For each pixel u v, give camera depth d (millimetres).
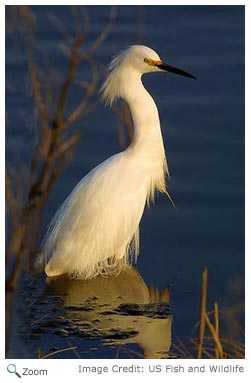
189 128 14484
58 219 11953
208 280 11391
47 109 9891
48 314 10688
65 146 8438
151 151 12188
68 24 16531
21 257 7047
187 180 13477
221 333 9453
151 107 12117
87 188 11906
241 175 13461
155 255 12133
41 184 8172
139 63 12039
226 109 14859
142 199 12133
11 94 14484
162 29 16844
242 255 11938
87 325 10406
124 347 9898
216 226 12602
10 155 12680
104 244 11914
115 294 11305
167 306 10852
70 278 11781
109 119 14492
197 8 17438
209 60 15977
